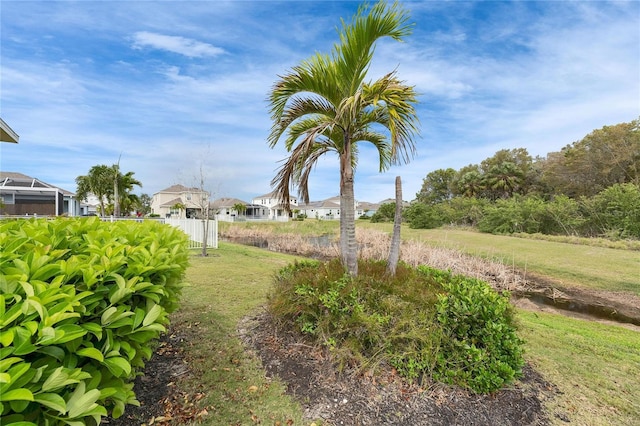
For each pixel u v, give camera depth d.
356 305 2.62
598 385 2.65
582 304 7.05
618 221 14.76
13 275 1.23
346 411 2.10
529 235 16.86
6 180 25.48
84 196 28.00
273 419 2.02
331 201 59.78
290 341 2.92
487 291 2.85
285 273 3.78
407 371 2.38
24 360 1.09
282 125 3.79
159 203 44.28
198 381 2.41
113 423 1.88
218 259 8.67
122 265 1.77
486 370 2.29
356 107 3.13
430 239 16.00
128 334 1.54
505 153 40.66
